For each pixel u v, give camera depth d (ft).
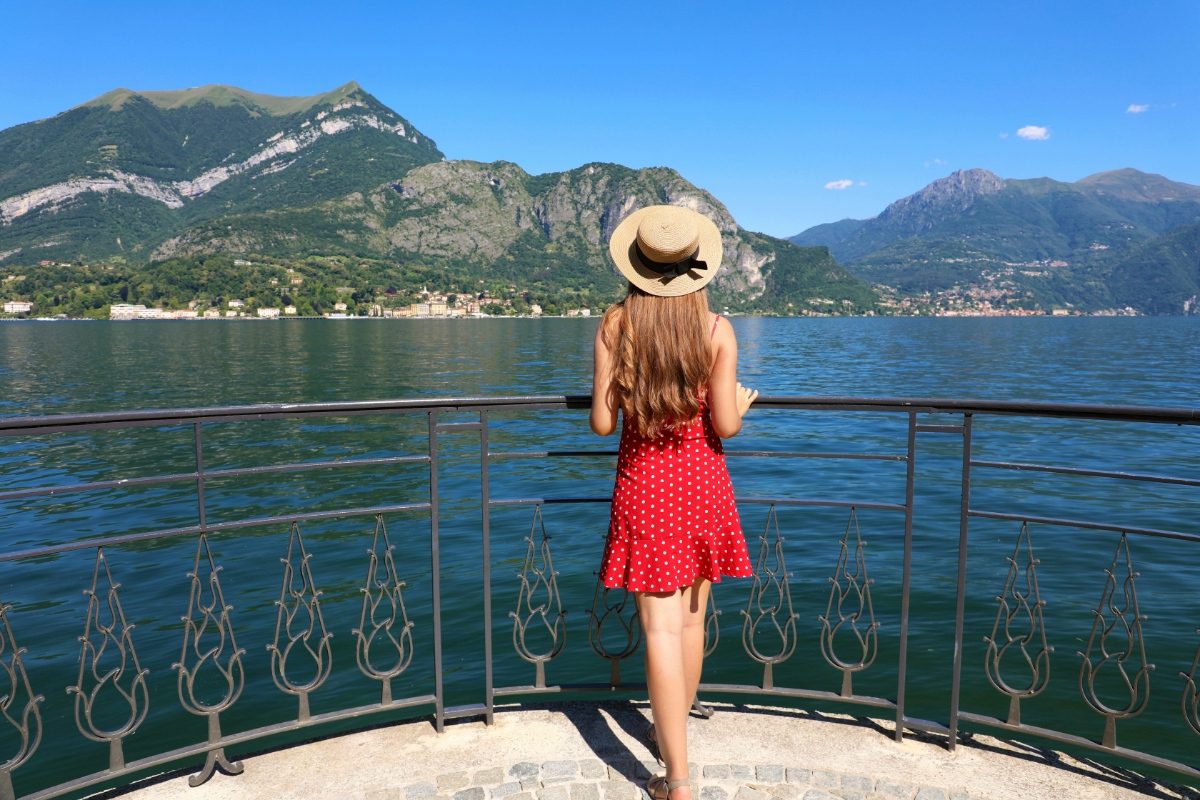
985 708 16.02
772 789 7.97
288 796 8.00
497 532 31.04
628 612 22.12
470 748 8.87
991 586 23.07
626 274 6.98
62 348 224.12
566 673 18.44
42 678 18.37
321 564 27.02
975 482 39.70
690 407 6.94
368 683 17.94
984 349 208.44
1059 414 7.77
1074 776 8.25
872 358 171.63
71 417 7.22
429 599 23.35
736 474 43.34
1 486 44.65
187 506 37.52
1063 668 17.63
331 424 70.18
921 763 8.50
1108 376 122.83
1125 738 14.67
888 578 23.95
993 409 8.24
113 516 35.73
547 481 42.60
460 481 42.83
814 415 71.41
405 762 8.61
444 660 19.21
